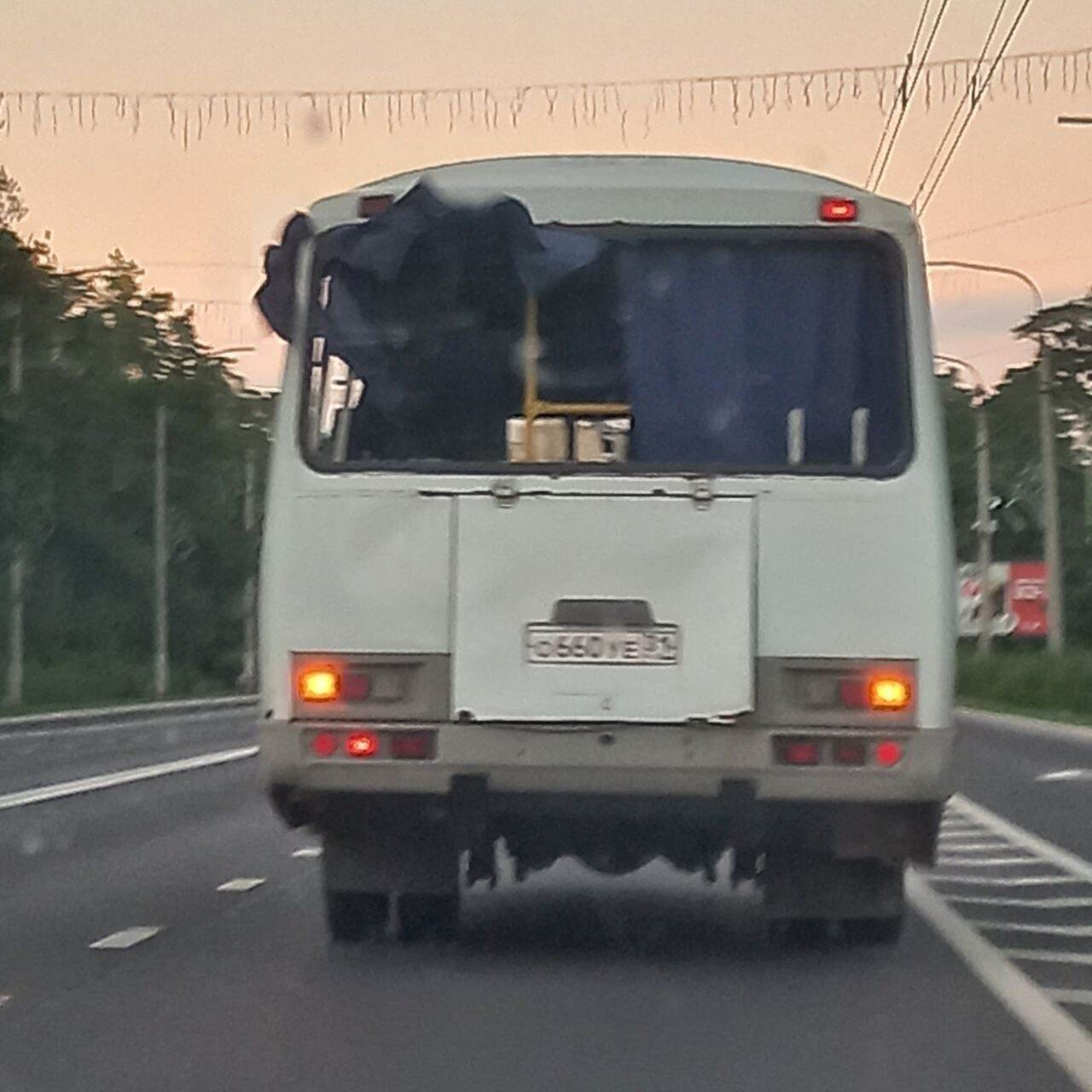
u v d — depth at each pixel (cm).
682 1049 947
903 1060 926
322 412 1136
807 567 1113
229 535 8688
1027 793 2758
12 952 1240
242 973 1163
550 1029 995
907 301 1135
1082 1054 940
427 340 1137
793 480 1120
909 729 1107
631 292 1138
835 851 1143
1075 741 4441
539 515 1116
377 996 1084
